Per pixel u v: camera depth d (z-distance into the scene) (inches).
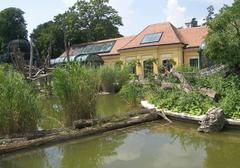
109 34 2052.2
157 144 366.0
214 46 642.8
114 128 435.8
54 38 2016.5
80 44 1854.1
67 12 2048.5
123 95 710.5
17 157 334.6
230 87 544.1
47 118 484.4
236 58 634.8
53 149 358.9
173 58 1391.5
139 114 485.4
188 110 475.5
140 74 1349.7
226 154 321.7
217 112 410.6
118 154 335.6
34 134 374.6
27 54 1464.1
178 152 334.0
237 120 408.8
